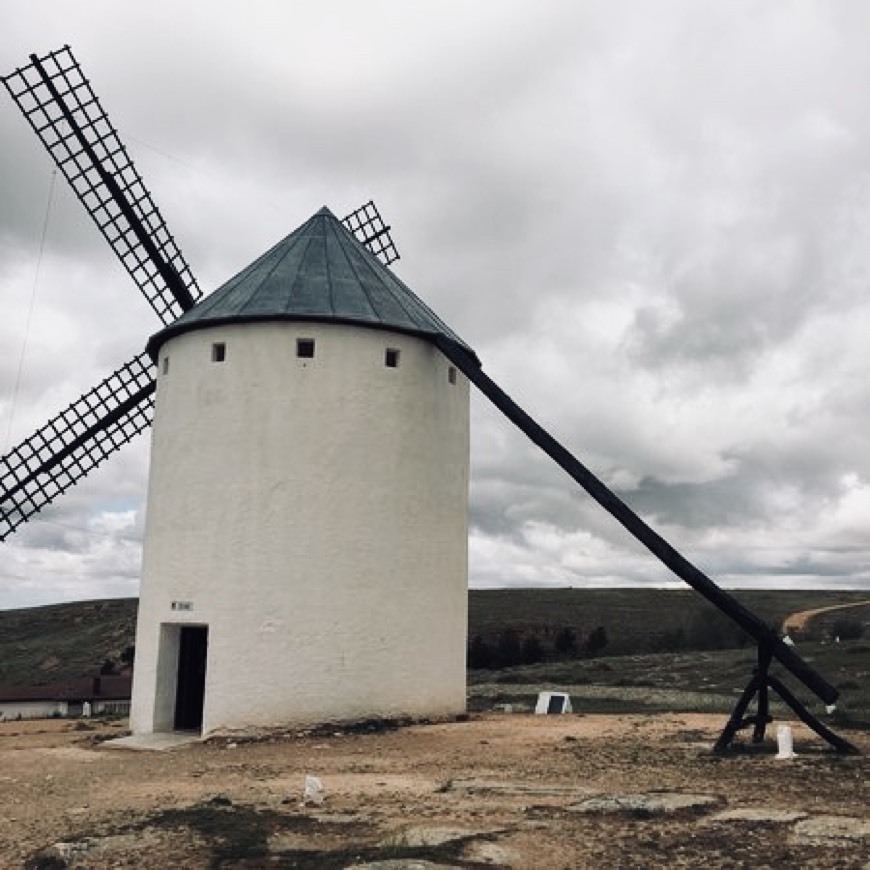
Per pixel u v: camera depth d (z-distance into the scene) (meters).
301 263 21.45
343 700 18.80
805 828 9.64
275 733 18.31
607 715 22.33
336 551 19.17
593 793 11.77
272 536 19.02
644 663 46.19
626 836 9.63
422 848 9.14
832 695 15.02
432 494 20.59
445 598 20.64
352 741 17.39
